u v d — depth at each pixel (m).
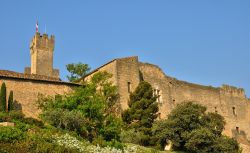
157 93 71.56
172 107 72.88
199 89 79.62
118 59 66.81
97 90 61.78
